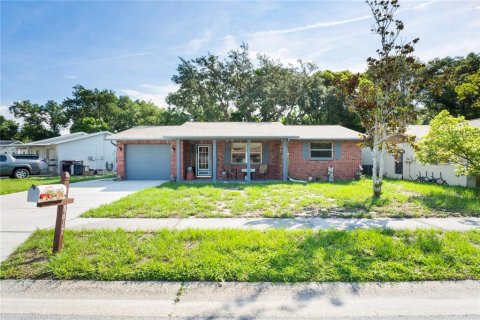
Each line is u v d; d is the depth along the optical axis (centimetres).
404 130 952
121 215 704
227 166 1703
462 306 312
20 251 465
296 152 1644
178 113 3369
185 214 712
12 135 5209
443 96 2559
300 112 3297
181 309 307
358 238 498
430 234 527
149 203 838
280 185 1279
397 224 616
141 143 1720
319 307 311
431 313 298
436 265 399
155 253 432
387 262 406
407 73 934
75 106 5041
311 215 704
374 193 952
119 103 5303
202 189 1141
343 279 369
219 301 324
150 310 306
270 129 1659
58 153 2391
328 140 1616
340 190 1094
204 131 1589
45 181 1630
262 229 572
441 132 1031
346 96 1022
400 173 1733
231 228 572
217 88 3269
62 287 356
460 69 2444
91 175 2247
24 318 290
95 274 377
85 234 539
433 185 1291
